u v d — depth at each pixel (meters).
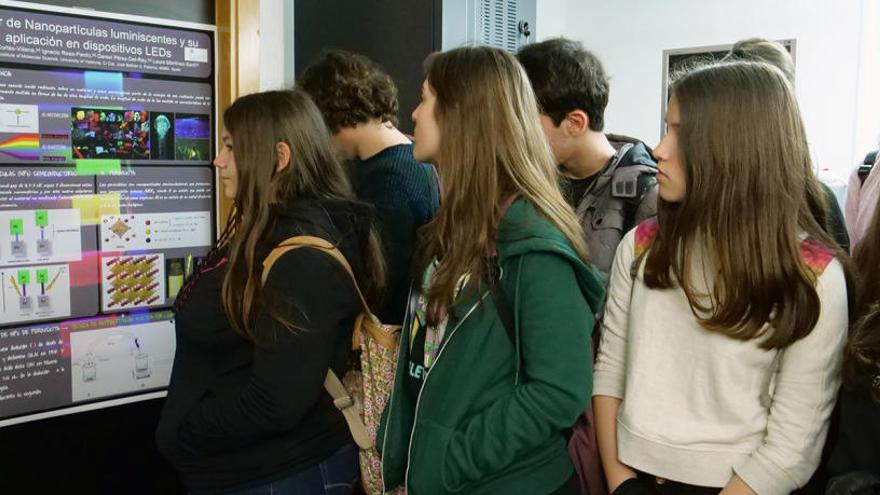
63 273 2.02
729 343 1.18
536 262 1.16
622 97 4.09
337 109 1.91
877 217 1.20
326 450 1.49
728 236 1.17
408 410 1.33
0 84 1.87
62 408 2.06
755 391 1.19
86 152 2.02
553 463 1.25
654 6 3.93
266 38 2.57
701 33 3.79
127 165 2.10
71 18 1.96
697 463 1.19
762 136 1.16
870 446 1.13
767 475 1.15
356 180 1.95
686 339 1.23
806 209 1.23
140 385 2.20
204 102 2.24
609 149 1.76
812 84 3.52
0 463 2.01
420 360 1.31
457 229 1.22
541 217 1.20
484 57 1.26
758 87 1.18
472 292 1.19
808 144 1.26
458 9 2.45
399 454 1.31
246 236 1.40
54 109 1.96
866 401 1.13
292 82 2.73
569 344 1.14
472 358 1.19
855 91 3.40
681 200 1.25
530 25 2.79
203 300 1.45
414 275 1.39
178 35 2.16
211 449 1.43
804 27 3.50
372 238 1.55
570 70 1.66
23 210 1.94
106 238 2.08
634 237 1.38
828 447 1.27
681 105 1.22
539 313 1.15
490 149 1.22
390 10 2.50
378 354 1.51
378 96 1.93
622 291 1.38
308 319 1.33
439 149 1.29
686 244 1.21
